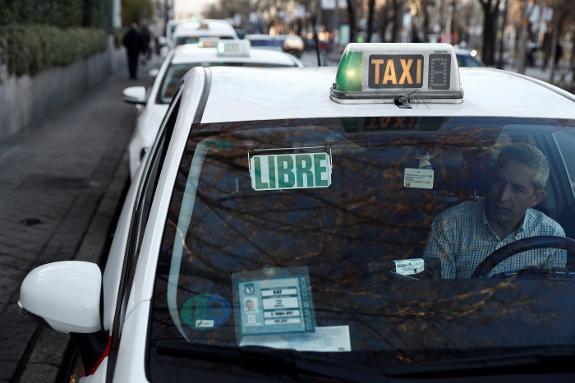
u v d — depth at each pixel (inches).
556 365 84.7
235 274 94.0
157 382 80.7
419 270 103.3
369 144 109.7
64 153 461.7
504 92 124.3
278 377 82.0
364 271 99.2
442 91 115.9
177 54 353.1
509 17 2306.8
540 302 95.0
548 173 113.0
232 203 101.8
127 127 589.0
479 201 111.8
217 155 106.0
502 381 82.7
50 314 94.8
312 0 2336.4
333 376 82.4
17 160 429.1
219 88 123.6
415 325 90.1
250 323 88.6
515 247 110.7
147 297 89.1
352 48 114.1
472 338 88.6
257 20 3353.8
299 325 89.0
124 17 1934.1
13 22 518.9
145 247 95.2
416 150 110.0
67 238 283.4
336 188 106.7
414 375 82.9
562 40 1560.0
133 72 1097.4
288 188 106.1
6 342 191.5
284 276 95.1
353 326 89.4
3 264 249.3
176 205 99.5
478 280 98.9
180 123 113.3
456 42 1585.9
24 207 325.4
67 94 733.9
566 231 113.6
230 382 81.3
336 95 115.3
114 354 85.9
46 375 178.7
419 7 1819.6
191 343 85.1
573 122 114.7
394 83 114.6
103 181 388.8
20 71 523.5
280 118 112.0
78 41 777.6
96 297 96.2
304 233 101.0
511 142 111.6
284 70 141.1
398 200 107.8
